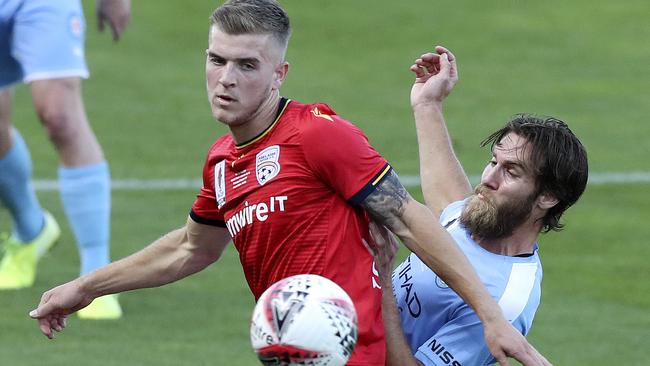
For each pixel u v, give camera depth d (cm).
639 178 4081
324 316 1256
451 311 1614
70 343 2520
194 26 5822
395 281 1688
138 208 3681
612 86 5228
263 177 1470
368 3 6075
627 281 3109
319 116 1457
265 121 1470
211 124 4716
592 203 3803
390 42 5672
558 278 3128
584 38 5788
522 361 1406
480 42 5697
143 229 3453
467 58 5519
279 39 1450
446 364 1595
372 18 5919
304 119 1462
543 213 1623
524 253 1631
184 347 2517
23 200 2859
